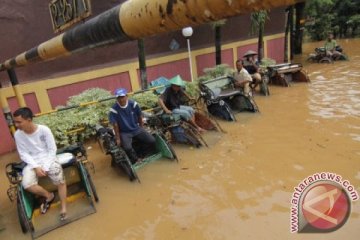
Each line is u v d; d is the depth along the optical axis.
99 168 4.89
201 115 5.93
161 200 3.80
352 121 5.60
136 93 6.44
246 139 5.34
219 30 8.87
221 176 4.20
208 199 3.71
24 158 3.50
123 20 0.86
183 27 0.75
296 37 16.30
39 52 1.83
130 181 4.32
